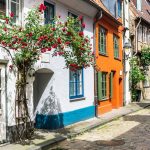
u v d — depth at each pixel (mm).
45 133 12484
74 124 14859
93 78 17656
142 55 28641
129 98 26000
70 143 11297
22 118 11125
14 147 10078
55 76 13531
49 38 9688
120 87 23750
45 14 13070
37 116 13633
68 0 14328
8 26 10383
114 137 12195
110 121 16594
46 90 13531
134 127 14461
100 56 18703
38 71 13203
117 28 22641
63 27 10141
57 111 13617
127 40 25594
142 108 22844
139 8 31594
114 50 22125
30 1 11914
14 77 10844
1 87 10383
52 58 13242
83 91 16359
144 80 29156
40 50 10031
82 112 16094
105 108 19547
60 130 13250
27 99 11141
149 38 32625
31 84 11781
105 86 20031
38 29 9766
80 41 10516
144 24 30609
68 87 14656
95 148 10445
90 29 17203
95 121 15836
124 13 24625
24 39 9680
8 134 10594
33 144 10500
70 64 10977
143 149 10211
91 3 16031
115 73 22203
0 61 10258
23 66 10695
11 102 10742
